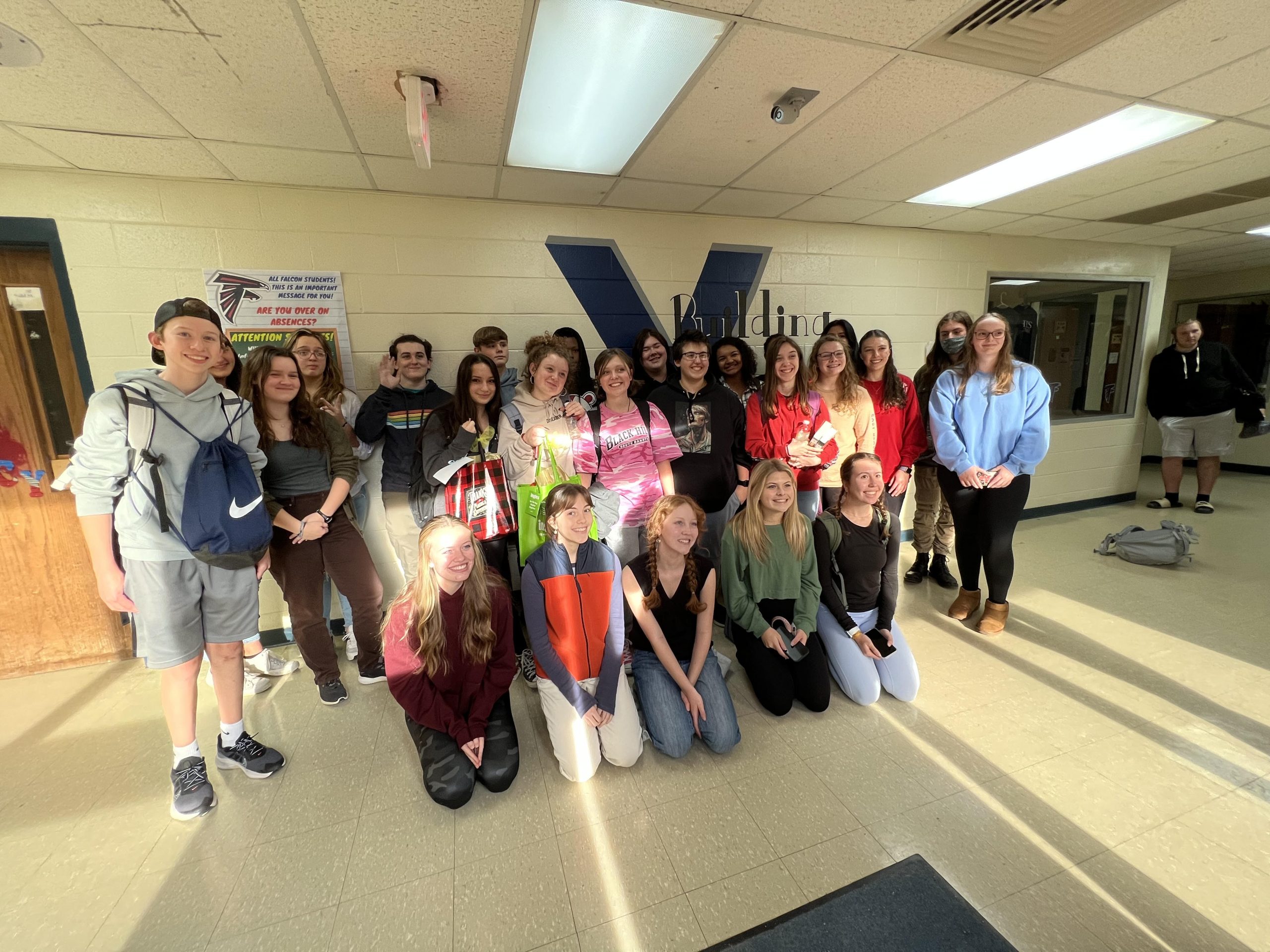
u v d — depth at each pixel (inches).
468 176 96.0
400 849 58.9
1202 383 172.2
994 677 86.9
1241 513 173.0
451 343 110.3
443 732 67.4
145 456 58.2
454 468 85.1
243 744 71.0
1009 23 60.0
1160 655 91.7
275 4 52.2
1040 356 171.6
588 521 71.0
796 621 81.4
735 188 108.5
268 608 106.1
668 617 76.7
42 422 93.1
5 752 76.4
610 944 48.1
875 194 115.5
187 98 68.1
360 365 105.6
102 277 91.5
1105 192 120.0
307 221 99.7
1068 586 120.4
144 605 60.4
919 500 126.4
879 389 115.3
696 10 56.2
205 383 63.8
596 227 117.1
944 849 56.6
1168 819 59.6
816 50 64.1
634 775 68.6
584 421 91.8
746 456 109.2
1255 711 76.9
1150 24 61.1
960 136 88.4
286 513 79.7
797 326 137.6
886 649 82.7
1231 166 105.3
